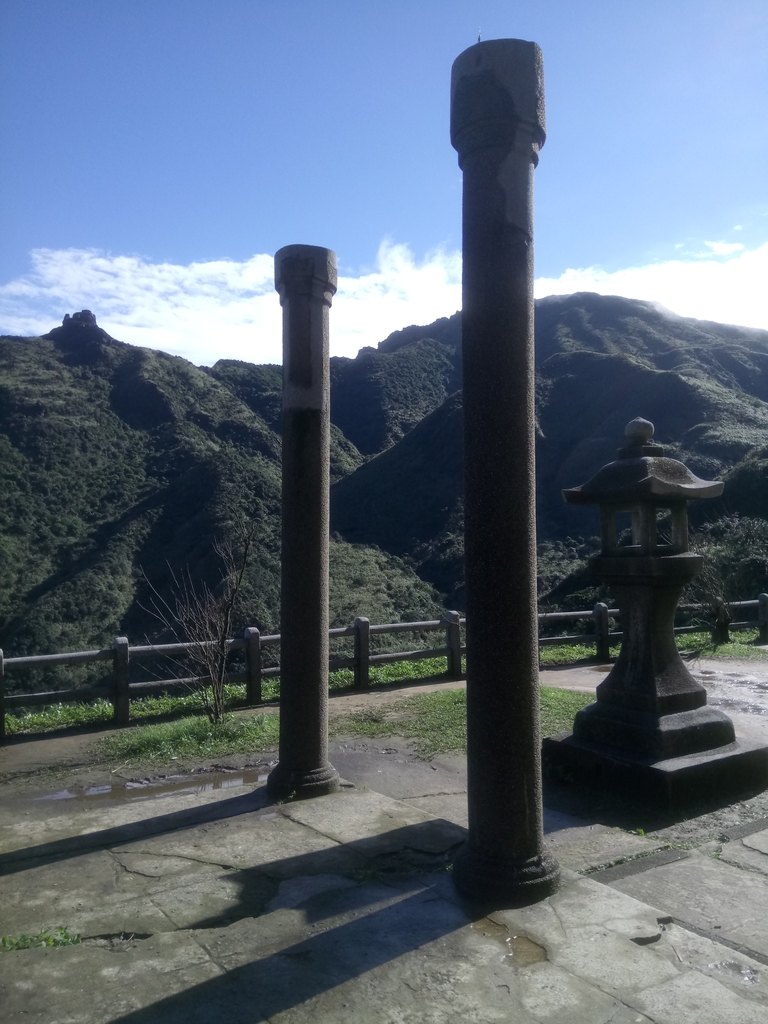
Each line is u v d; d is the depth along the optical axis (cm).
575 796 466
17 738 668
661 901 319
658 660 480
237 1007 233
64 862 354
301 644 444
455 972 249
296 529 442
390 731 643
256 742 619
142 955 265
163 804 433
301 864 344
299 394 443
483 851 305
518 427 304
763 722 652
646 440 510
